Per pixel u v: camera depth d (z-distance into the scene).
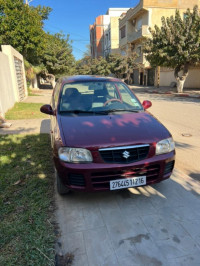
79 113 3.32
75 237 2.26
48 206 2.70
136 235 2.29
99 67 29.34
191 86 22.08
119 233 2.32
